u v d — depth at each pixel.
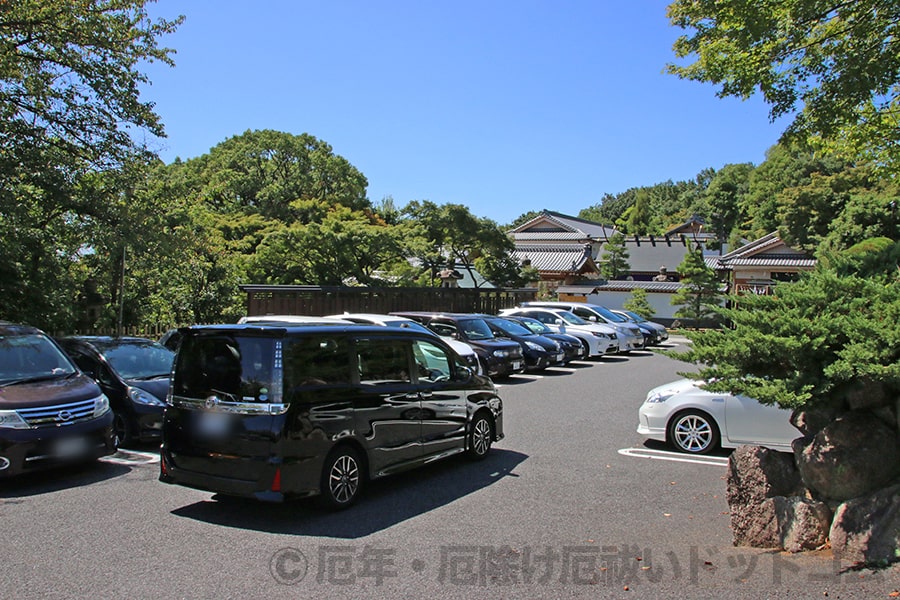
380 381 6.84
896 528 4.46
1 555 5.08
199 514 6.16
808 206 35.34
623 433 9.98
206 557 5.04
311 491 5.96
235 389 6.00
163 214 14.48
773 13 8.27
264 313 19.75
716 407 8.54
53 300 12.66
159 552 5.15
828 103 8.16
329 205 38.97
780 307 5.29
